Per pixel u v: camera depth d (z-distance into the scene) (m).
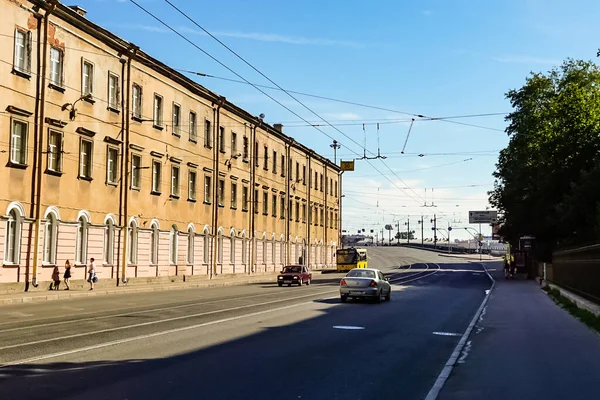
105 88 34.41
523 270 56.06
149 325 15.46
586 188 33.97
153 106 39.47
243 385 8.57
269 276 57.72
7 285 27.00
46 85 29.56
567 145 44.22
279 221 63.28
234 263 52.22
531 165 50.28
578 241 33.75
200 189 45.97
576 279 24.95
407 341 14.16
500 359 11.54
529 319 19.72
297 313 20.22
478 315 21.08
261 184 58.28
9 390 7.73
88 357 10.37
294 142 67.25
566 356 11.92
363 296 26.00
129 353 10.91
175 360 10.34
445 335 15.48
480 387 8.83
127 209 36.34
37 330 14.16
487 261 107.94
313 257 74.94
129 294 30.64
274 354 11.47
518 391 8.55
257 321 17.30
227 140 50.75
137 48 36.66
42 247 29.28
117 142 35.25
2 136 26.89
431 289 38.53
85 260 32.53
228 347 12.11
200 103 46.09
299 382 8.95
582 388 8.77
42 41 29.38
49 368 9.28
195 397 7.69
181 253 42.97
